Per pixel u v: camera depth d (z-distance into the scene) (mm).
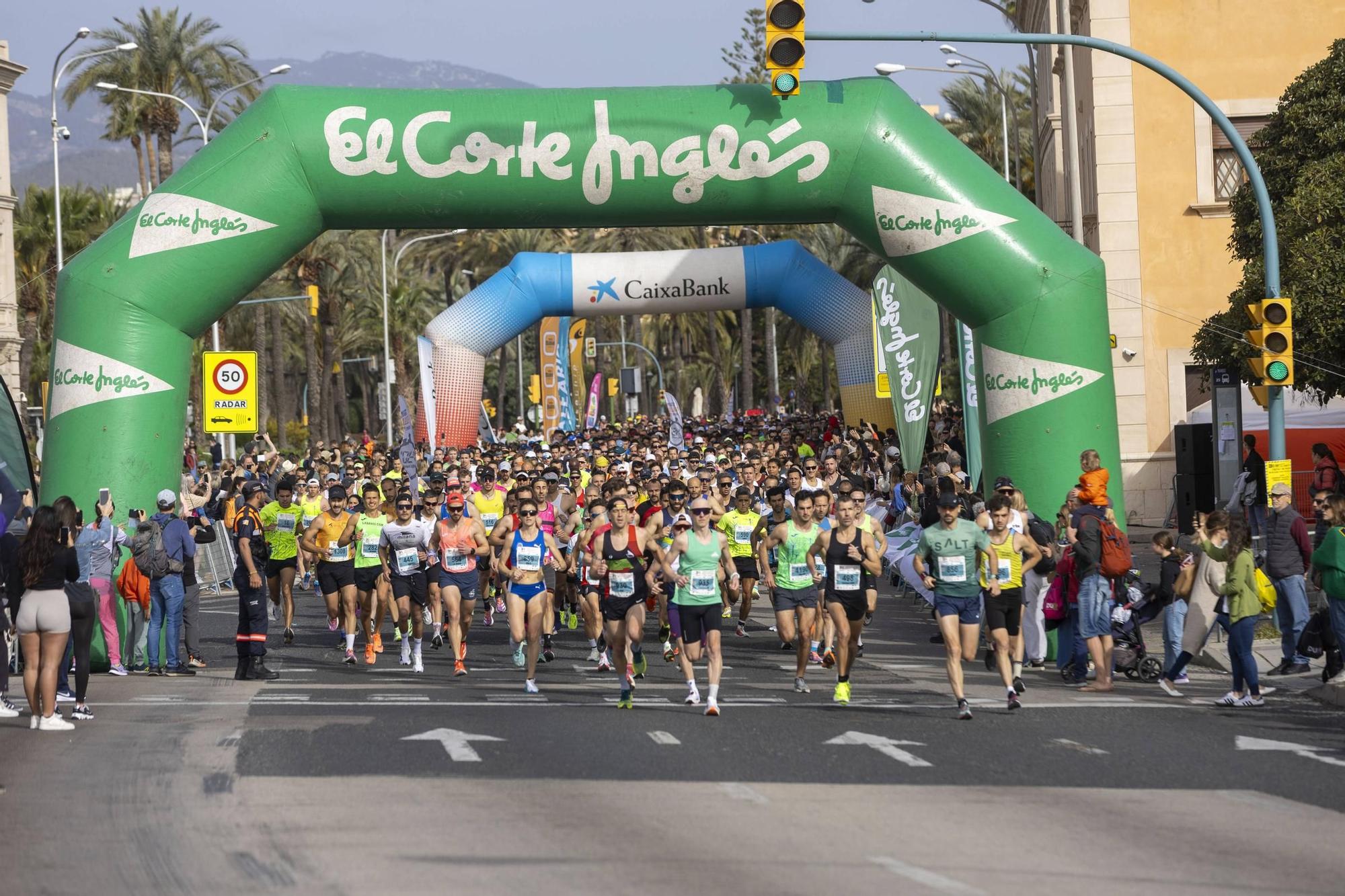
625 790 15039
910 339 39812
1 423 26781
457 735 18688
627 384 114625
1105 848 12430
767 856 11992
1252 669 21625
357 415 168125
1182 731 19250
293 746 17859
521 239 116875
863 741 18297
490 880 11133
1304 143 35625
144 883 11203
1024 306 29047
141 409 28188
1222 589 21766
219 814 13805
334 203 28953
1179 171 51094
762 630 32969
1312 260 33875
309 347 110750
